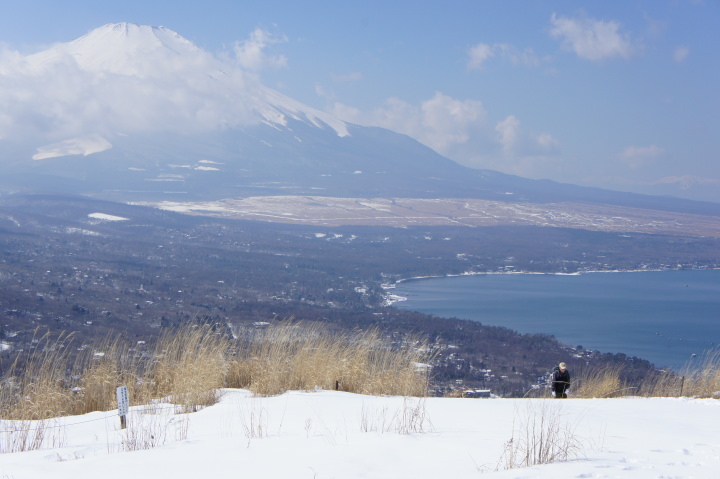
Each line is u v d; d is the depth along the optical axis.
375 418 8.65
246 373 13.20
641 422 8.55
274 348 13.69
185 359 12.59
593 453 6.06
